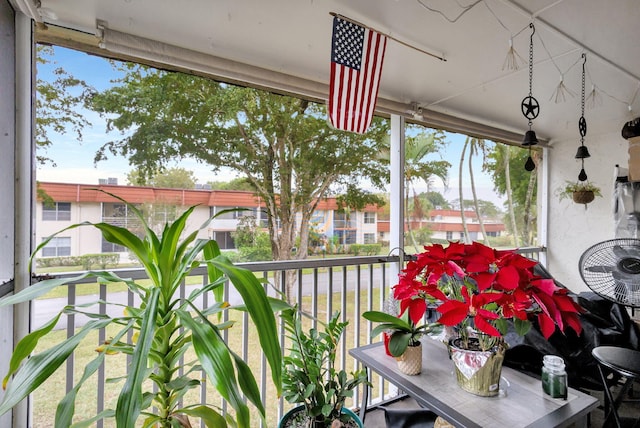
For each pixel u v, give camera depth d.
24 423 1.45
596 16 1.81
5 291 1.30
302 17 1.77
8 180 1.40
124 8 1.63
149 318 0.86
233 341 3.41
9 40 1.41
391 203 2.83
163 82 3.93
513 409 1.13
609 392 1.66
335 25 1.75
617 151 3.78
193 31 1.85
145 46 1.86
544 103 3.04
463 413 1.11
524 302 0.99
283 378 1.50
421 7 1.72
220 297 1.33
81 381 0.87
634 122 3.26
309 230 5.15
